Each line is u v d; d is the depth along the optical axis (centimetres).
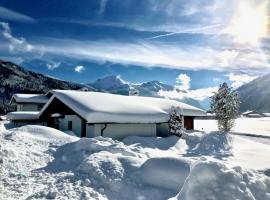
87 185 924
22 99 4953
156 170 950
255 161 1675
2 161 1242
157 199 849
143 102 3250
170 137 2520
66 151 1490
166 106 3362
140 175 957
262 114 12769
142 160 1070
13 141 1659
